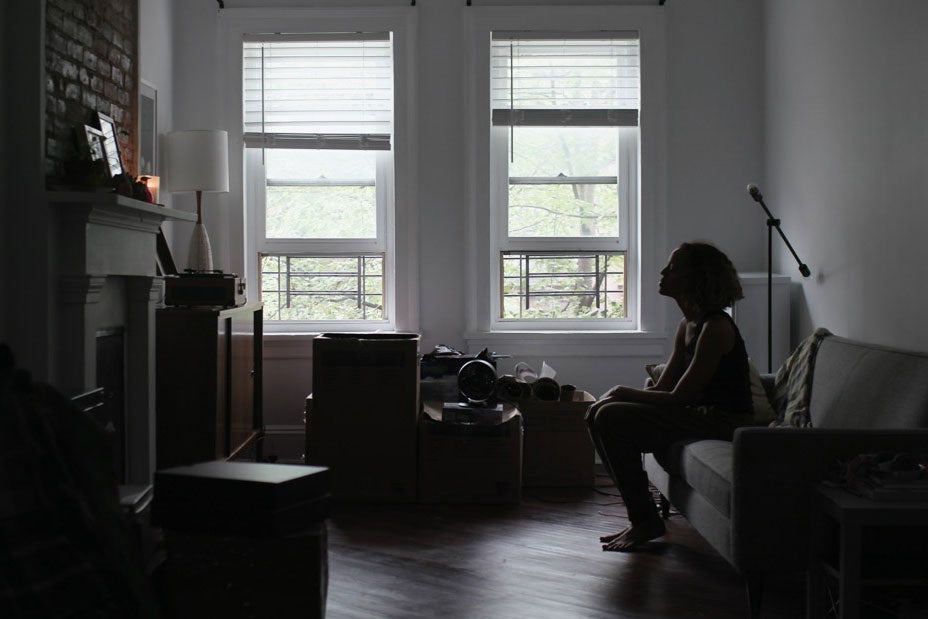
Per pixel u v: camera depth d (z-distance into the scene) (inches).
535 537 137.1
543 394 173.5
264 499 70.6
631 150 201.0
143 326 140.6
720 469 107.5
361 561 124.0
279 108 199.3
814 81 168.6
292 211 201.6
